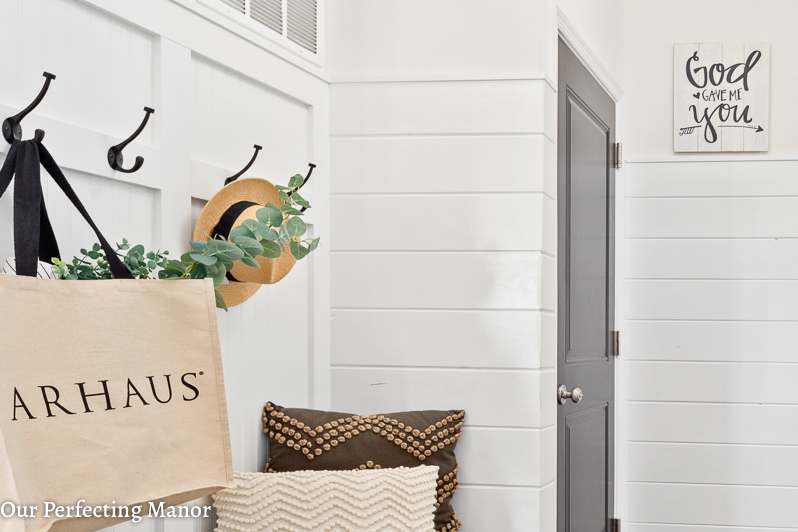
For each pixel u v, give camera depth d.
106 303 0.96
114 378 0.96
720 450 2.69
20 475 0.84
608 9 2.59
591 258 2.41
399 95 1.83
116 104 1.20
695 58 2.75
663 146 2.78
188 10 1.35
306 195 1.74
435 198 1.81
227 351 1.47
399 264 1.82
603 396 2.55
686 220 2.74
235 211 1.31
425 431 1.65
